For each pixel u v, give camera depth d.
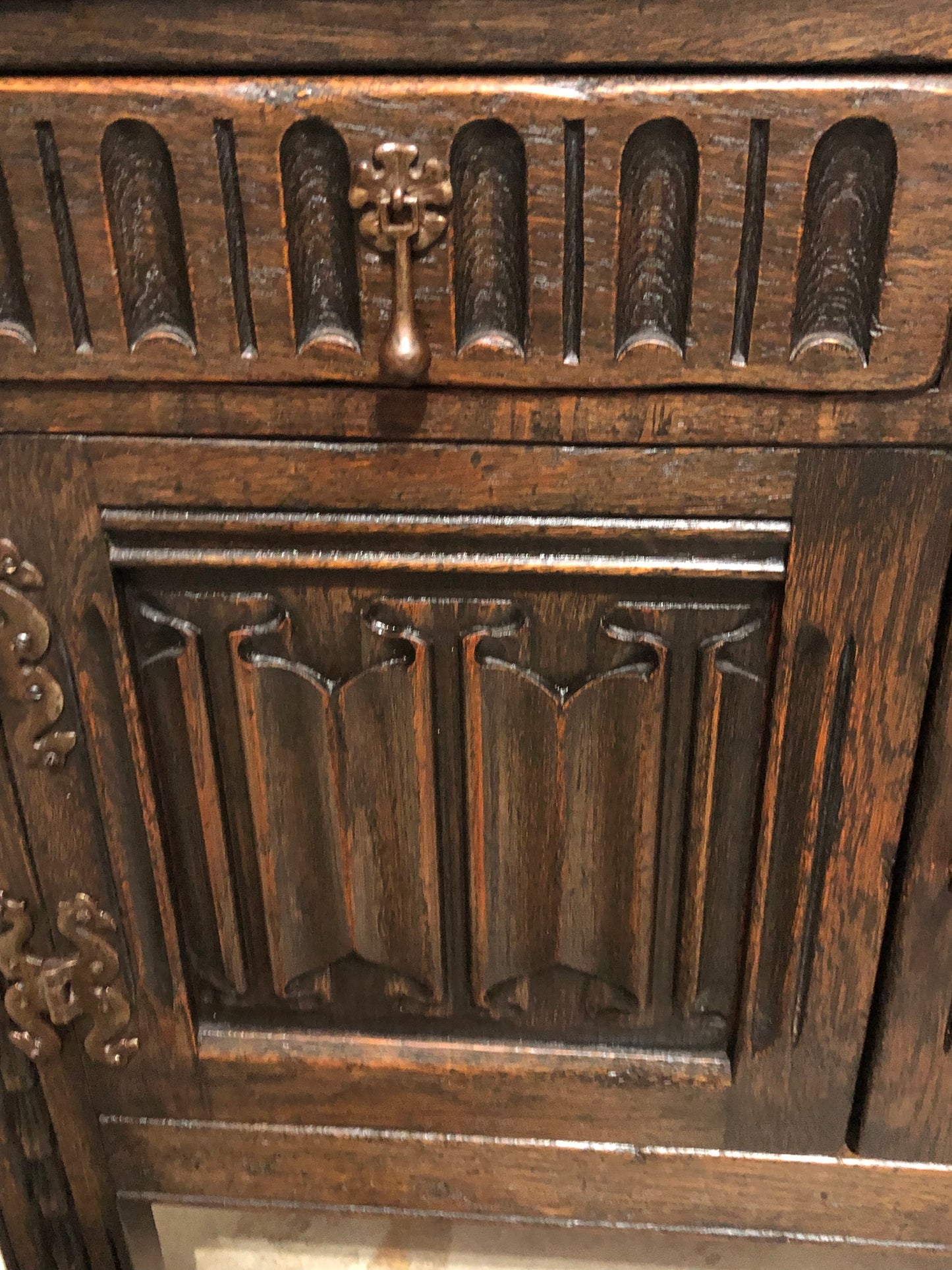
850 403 0.47
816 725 0.53
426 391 0.48
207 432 0.50
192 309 0.47
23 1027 0.63
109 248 0.46
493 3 0.42
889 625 0.51
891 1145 0.63
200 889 0.61
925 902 0.56
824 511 0.49
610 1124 0.64
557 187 0.44
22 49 0.43
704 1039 0.63
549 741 0.55
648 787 0.56
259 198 0.45
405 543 0.52
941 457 0.48
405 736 0.56
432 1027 0.64
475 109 0.43
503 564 0.51
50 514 0.52
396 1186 0.68
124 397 0.49
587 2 0.41
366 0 0.42
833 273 0.45
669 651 0.53
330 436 0.50
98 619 0.54
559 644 0.54
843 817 0.55
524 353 0.47
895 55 0.41
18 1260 0.69
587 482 0.50
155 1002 0.63
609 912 0.60
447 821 0.58
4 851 0.59
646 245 0.45
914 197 0.43
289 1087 0.65
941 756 0.53
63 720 0.56
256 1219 0.84
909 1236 0.66
